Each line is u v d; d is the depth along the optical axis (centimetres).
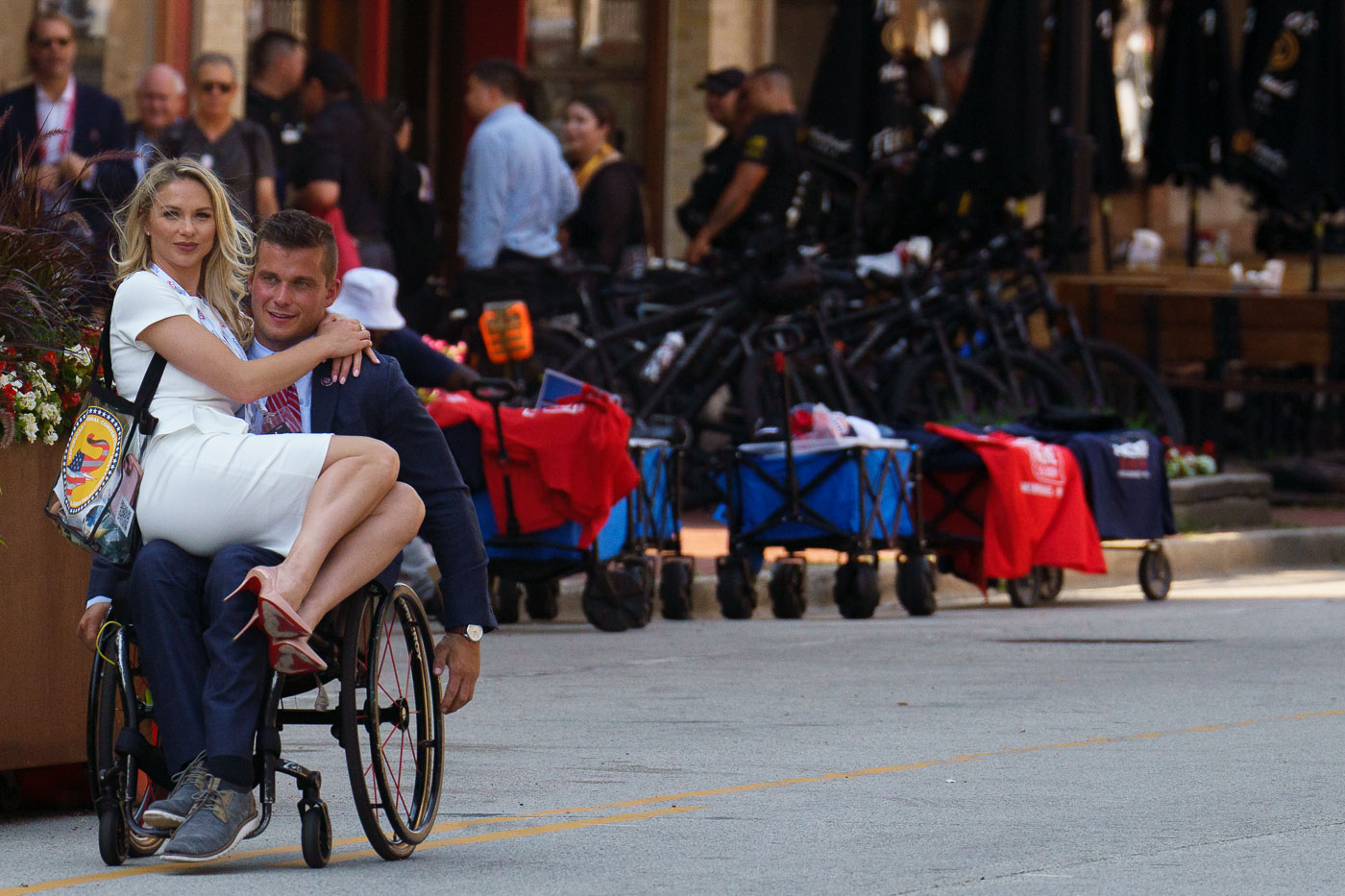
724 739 1981
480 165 3909
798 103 6088
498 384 2783
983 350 4556
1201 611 3322
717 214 4291
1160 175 6081
